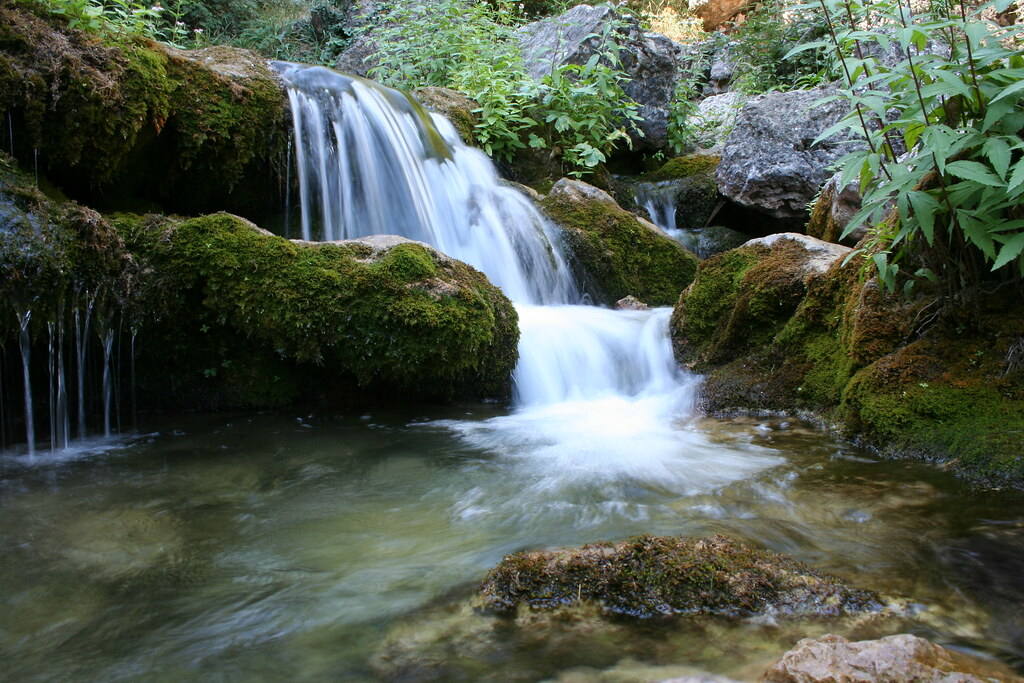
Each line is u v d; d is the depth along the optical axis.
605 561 1.99
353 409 4.57
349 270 4.32
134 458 3.51
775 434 3.73
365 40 11.88
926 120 2.80
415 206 6.54
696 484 2.98
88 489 3.05
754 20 11.53
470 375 4.62
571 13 10.23
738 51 11.91
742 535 2.39
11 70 4.16
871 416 3.35
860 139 3.41
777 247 4.88
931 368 3.35
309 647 1.76
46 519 2.70
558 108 8.91
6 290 3.43
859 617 1.80
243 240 4.28
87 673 1.67
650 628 1.77
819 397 3.97
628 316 5.89
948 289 3.48
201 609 1.97
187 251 4.17
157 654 1.75
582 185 7.46
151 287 4.07
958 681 1.38
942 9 3.39
